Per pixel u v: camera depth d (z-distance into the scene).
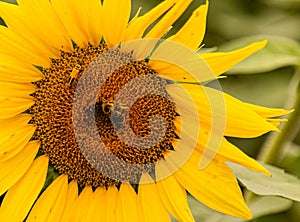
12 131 0.71
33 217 0.71
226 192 0.69
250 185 0.73
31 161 0.71
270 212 0.81
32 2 0.69
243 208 0.69
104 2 0.68
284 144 0.81
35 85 0.71
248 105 0.67
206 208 0.81
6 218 0.71
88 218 0.71
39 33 0.69
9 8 0.69
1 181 0.71
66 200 0.72
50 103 0.71
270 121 0.68
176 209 0.70
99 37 0.70
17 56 0.70
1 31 0.69
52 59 0.71
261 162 0.77
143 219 0.71
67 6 0.69
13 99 0.70
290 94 0.81
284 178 0.75
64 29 0.70
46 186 0.72
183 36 0.67
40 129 0.71
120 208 0.71
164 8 0.67
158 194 0.71
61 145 0.71
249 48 0.66
